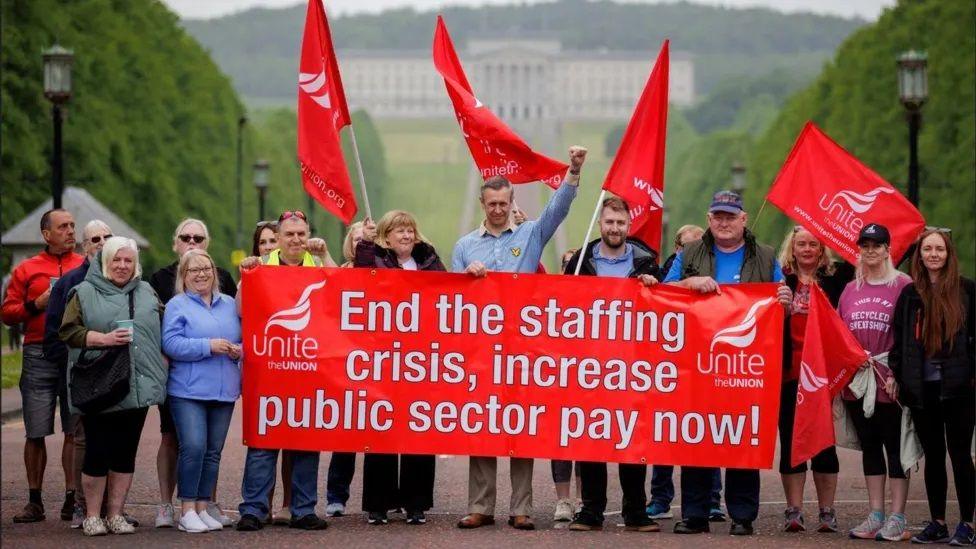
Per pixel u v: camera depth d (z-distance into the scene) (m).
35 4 103.06
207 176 141.38
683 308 24.23
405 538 22.77
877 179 25.89
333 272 24.58
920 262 23.69
